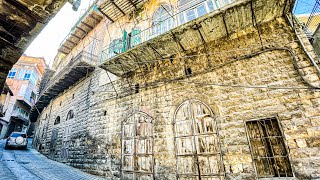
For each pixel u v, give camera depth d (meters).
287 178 4.63
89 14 12.42
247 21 6.12
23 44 2.97
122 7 10.23
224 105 6.02
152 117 7.40
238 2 5.26
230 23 6.11
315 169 4.35
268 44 5.94
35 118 24.03
